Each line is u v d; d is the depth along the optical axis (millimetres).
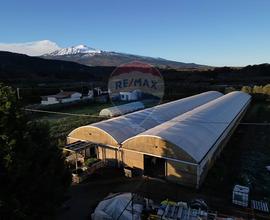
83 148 20797
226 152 24859
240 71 113625
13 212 9406
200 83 80688
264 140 28875
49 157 11719
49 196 11102
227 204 15305
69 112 48438
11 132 10211
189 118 25344
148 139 19000
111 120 25391
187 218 12938
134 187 17656
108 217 13352
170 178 18469
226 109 33188
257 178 19156
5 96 10586
